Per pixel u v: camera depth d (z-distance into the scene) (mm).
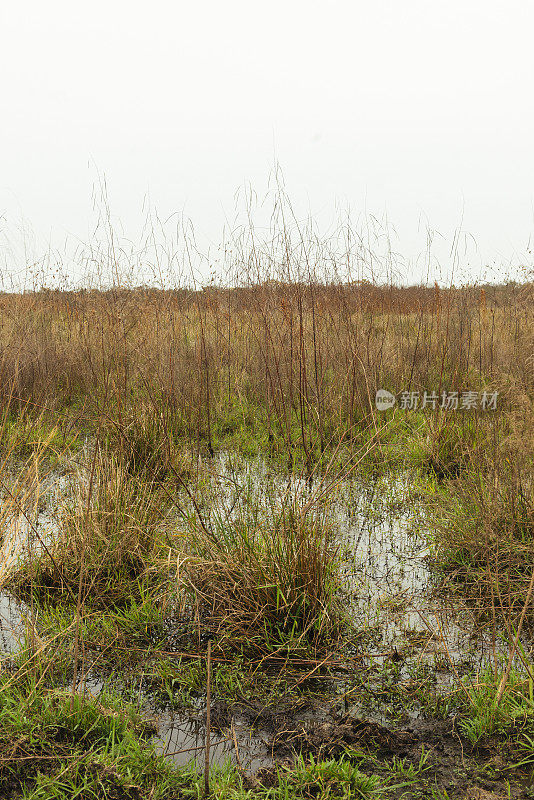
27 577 3533
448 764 2205
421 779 2133
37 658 2711
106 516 3863
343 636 3066
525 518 3779
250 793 2043
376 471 5531
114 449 4988
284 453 5922
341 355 6812
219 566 3316
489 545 3611
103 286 6527
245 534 3398
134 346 6195
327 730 2357
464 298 7152
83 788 2039
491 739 2311
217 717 2510
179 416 6527
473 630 3113
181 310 7859
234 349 8352
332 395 6629
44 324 7734
